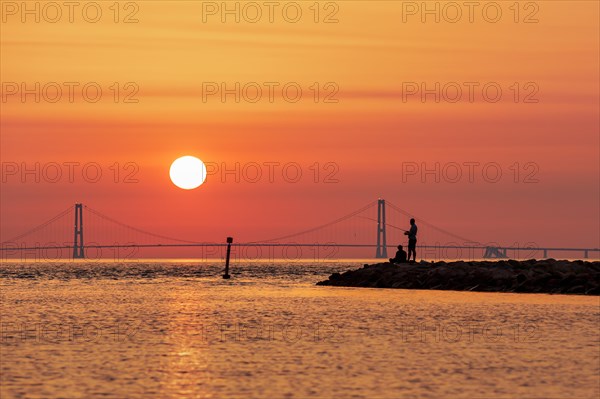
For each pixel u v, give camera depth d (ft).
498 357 171.42
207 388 141.79
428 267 392.06
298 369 158.10
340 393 138.51
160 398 135.13
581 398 136.05
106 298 336.49
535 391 140.26
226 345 188.75
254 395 137.18
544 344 189.78
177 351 179.42
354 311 266.57
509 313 255.50
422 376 151.43
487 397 136.56
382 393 138.72
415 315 252.21
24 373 153.38
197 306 291.58
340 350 180.75
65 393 137.90
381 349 182.50
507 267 375.04
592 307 272.51
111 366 160.66
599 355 173.88
